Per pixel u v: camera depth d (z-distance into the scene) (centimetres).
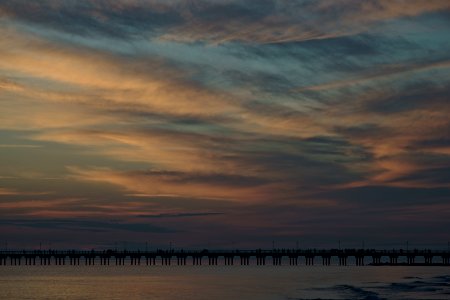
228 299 8700
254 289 10212
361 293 8931
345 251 17150
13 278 13762
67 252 18088
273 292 9519
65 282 12331
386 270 16088
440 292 8962
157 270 17538
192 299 8838
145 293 9788
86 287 11038
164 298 9031
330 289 9788
